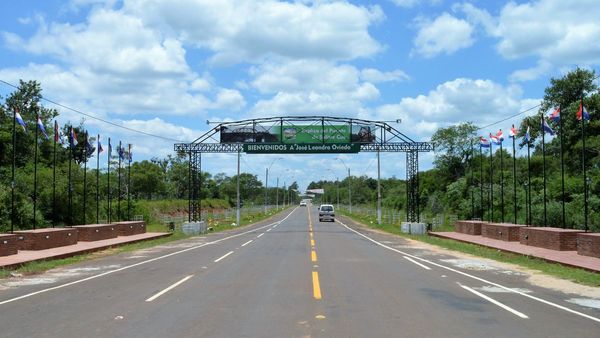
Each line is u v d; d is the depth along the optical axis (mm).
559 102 55062
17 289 13359
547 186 51062
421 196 83875
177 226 52281
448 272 17094
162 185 97312
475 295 12344
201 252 25062
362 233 43938
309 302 11164
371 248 27703
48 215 44188
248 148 42500
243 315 9758
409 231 42938
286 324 8984
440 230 47250
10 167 42688
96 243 29078
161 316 9672
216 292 12547
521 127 61500
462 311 10289
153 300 11422
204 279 14961
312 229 50094
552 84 57750
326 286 13547
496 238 32062
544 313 10180
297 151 42094
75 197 45875
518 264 19922
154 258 22078
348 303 11078
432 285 13953
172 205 82750
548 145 62156
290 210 127188
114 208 56562
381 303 11102
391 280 14875
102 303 11070
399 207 93188
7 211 37625
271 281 14508
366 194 150250
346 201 157375
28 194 42500
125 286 13625
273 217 87188
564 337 8227
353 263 19703
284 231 46688
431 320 9398
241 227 56312
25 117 46062
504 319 9562
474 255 23984
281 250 25969
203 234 43125
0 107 43938
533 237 26562
